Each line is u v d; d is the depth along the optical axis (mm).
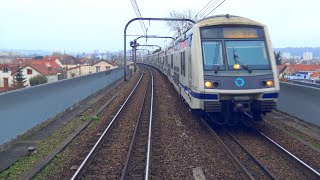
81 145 11258
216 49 12438
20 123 11375
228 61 12312
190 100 14023
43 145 10820
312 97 13297
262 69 12273
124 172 8336
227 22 12633
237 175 8461
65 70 79000
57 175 8453
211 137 12297
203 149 10781
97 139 11930
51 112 14750
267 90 12109
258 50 12516
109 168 9070
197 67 12359
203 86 12117
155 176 8383
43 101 13742
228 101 12555
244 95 12195
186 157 9969
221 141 11219
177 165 9266
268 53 12484
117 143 11578
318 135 12023
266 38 12656
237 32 12633
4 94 10203
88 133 12977
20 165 8992
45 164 9008
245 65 12250
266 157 9844
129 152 10000
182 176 8461
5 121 10211
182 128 13812
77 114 16453
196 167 9047
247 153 10203
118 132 13250
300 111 14352
